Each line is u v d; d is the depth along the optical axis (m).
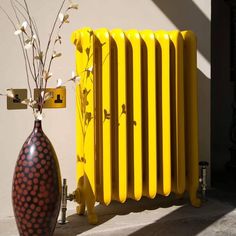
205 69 2.19
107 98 1.69
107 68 1.68
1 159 1.79
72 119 1.90
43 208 1.44
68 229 1.65
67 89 1.88
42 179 1.43
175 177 1.86
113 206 1.94
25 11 1.79
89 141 1.67
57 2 1.85
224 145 2.97
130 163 1.79
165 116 1.80
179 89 1.82
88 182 1.68
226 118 2.99
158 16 2.06
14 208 1.47
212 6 2.88
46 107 1.85
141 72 1.79
